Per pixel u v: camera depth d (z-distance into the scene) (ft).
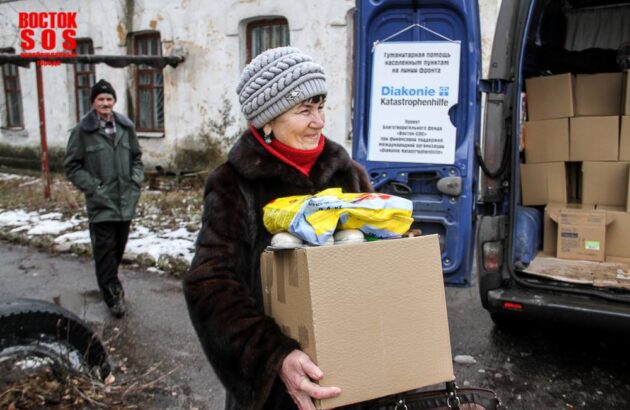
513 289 11.68
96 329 13.70
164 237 22.20
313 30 29.01
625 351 12.24
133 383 10.55
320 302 4.02
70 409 8.98
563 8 15.88
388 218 4.47
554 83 13.79
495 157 12.03
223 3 32.83
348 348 4.10
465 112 12.09
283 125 4.99
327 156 5.35
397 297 4.30
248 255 4.91
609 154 13.32
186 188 34.60
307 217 4.26
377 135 12.74
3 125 46.65
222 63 33.50
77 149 14.16
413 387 4.33
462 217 12.19
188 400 10.15
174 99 35.91
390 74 12.50
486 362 11.73
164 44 35.68
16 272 19.24
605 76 13.51
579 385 10.77
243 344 4.34
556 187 13.93
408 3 12.08
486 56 23.71
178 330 13.60
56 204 30.19
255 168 4.92
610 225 12.71
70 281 18.04
